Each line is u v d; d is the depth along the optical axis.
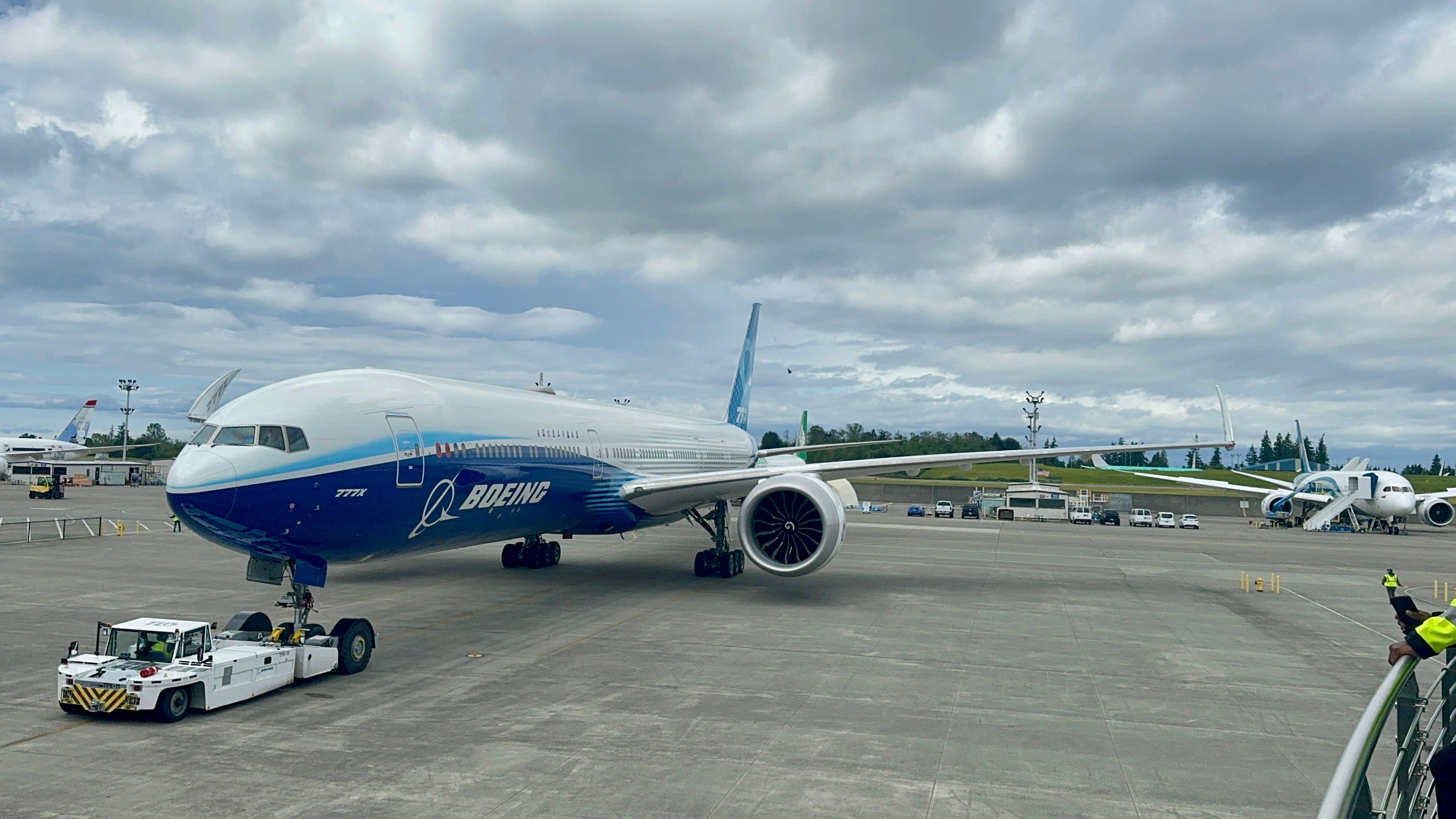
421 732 10.14
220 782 8.51
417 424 14.62
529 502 17.75
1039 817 7.92
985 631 16.88
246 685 11.23
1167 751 9.82
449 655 14.20
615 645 15.05
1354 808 3.04
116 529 36.12
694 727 10.44
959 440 109.31
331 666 12.60
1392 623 18.91
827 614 18.34
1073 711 11.41
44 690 11.73
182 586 21.17
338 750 9.48
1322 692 12.63
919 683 12.70
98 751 9.38
